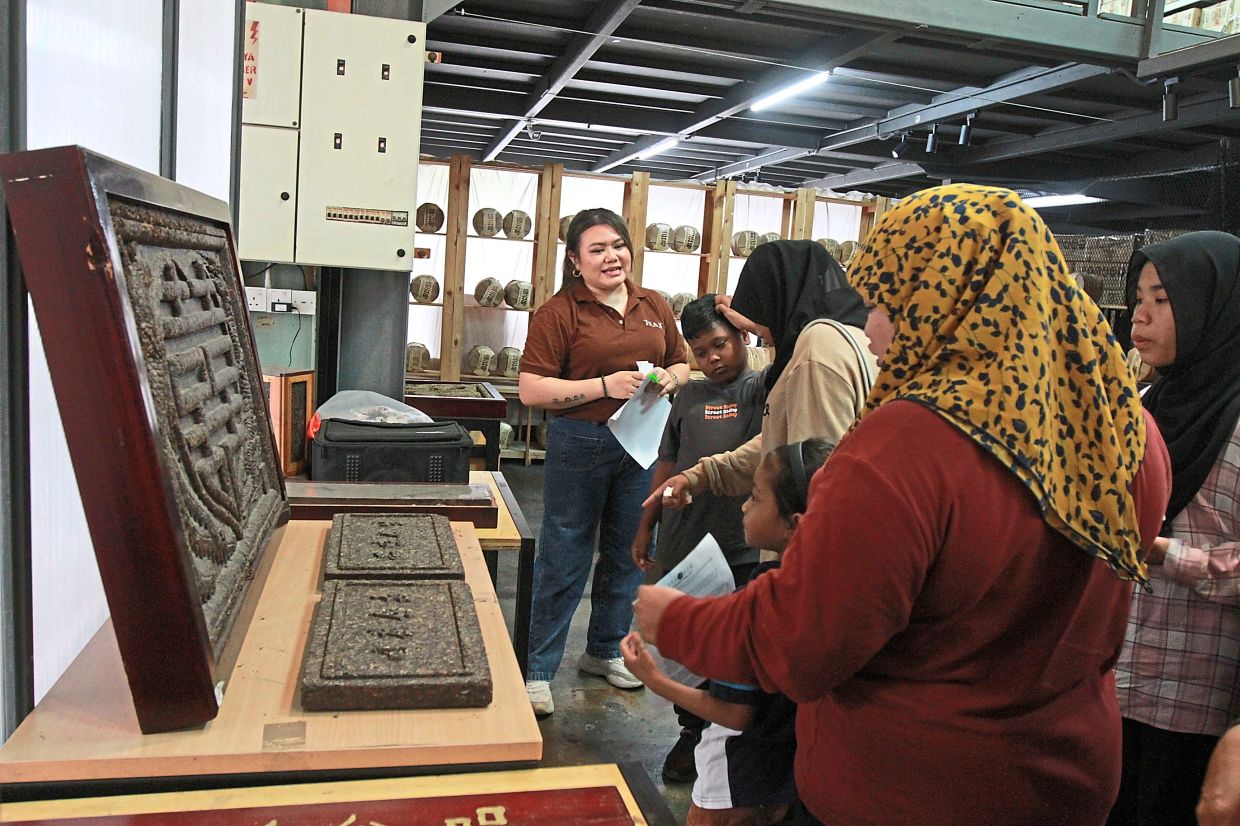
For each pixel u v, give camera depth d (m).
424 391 4.41
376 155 2.91
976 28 3.74
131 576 0.87
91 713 0.96
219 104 2.02
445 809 0.90
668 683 1.52
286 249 2.91
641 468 2.98
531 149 9.75
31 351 1.03
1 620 0.98
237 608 1.07
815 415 1.70
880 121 6.69
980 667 0.95
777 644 0.92
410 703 1.01
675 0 4.50
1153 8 3.84
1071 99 5.54
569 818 0.90
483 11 5.09
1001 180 7.76
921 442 0.90
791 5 3.62
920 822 0.97
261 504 1.39
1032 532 0.92
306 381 2.42
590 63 5.92
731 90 6.33
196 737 0.92
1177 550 1.56
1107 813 1.04
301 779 0.93
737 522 2.54
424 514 1.71
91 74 1.20
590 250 2.77
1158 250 1.70
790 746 1.57
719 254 6.38
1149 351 1.71
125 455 0.83
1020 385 0.90
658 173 10.95
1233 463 1.57
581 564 2.96
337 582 1.29
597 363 2.81
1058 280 0.94
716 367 2.57
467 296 6.41
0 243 0.94
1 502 0.97
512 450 6.88
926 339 0.97
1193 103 5.14
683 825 2.46
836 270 2.08
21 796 0.87
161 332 0.97
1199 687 1.60
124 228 0.89
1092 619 0.99
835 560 0.88
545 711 3.00
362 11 3.02
